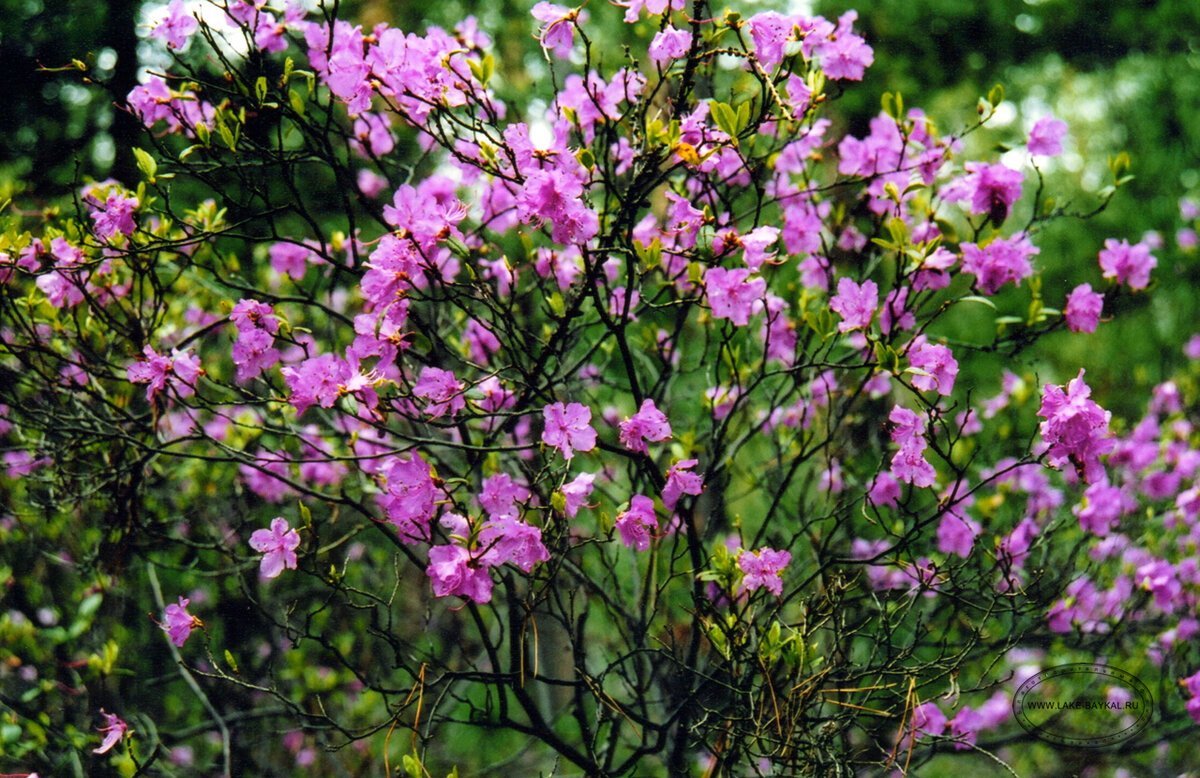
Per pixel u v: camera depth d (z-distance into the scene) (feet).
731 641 8.46
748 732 8.56
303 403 8.02
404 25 24.38
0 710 11.71
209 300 13.04
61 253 9.41
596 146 9.52
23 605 13.00
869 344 9.18
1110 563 13.19
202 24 8.49
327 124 8.79
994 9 30.22
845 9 29.45
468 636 17.07
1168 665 12.76
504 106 9.80
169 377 8.63
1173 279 29.58
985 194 9.43
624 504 8.21
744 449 14.65
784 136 10.67
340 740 15.12
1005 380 13.29
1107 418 7.67
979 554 11.44
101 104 23.75
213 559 13.61
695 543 9.00
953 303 8.89
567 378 9.27
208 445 13.03
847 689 8.56
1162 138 34.32
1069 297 9.86
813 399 12.10
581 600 12.66
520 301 10.86
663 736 9.06
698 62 8.08
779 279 12.82
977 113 9.78
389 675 16.17
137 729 12.28
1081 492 12.44
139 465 10.12
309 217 8.96
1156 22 32.45
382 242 7.77
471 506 9.77
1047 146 9.68
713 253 7.89
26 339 10.03
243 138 8.95
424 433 11.14
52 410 10.61
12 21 23.39
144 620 14.30
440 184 10.61
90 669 11.30
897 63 29.30
